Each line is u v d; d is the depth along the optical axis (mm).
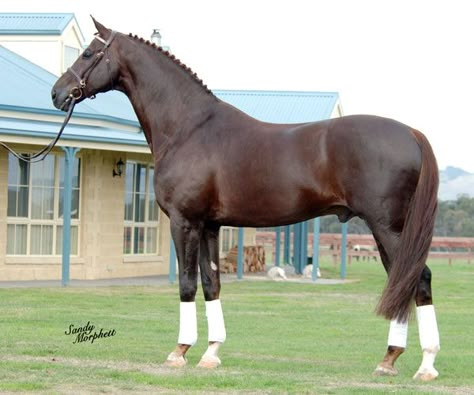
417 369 10297
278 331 14281
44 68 26703
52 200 22812
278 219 9453
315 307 18375
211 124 9836
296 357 11328
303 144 9289
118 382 8984
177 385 8859
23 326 13641
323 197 9211
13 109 20781
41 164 22562
